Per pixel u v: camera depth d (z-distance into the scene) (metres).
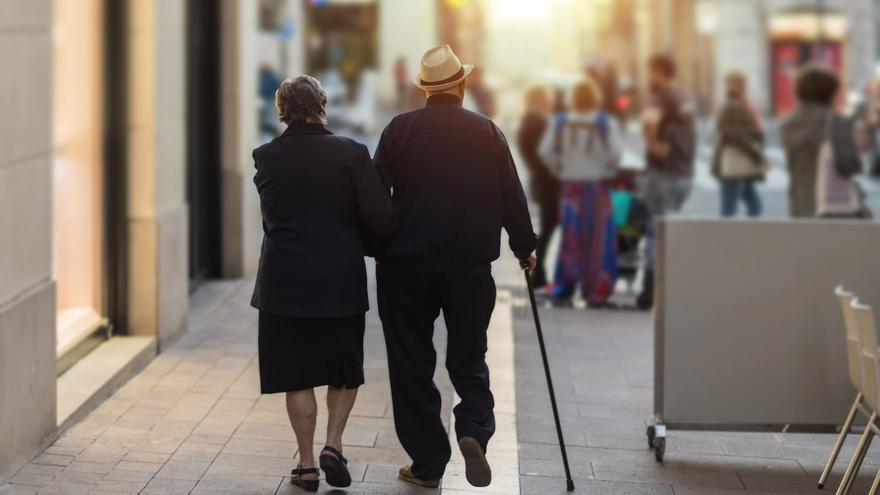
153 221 11.60
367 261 18.72
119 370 10.48
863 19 57.34
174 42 12.26
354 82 55.44
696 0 52.50
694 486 8.48
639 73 67.12
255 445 8.94
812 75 17.50
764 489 8.45
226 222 15.91
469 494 8.05
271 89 29.59
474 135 7.80
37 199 8.56
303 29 47.16
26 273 8.37
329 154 7.72
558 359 12.48
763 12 57.00
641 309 15.59
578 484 8.43
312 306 7.65
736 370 9.02
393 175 7.89
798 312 8.99
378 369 11.37
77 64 11.09
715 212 24.59
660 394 9.05
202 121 15.58
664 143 18.00
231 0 15.53
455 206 7.72
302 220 7.71
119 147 11.45
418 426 7.98
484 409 7.73
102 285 11.52
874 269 8.96
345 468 7.79
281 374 7.79
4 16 7.91
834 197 16.42
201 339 12.47
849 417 8.38
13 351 8.05
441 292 7.84
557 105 17.95
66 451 8.67
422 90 7.98
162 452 8.72
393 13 63.97
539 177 16.75
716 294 8.99
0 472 7.88
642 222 16.00
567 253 15.70
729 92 20.11
